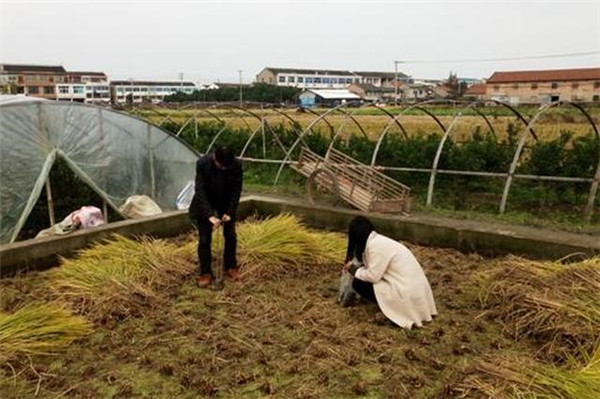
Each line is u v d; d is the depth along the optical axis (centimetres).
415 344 532
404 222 909
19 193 873
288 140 1594
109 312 588
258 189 1312
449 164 1164
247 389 454
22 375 476
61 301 605
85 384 463
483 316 592
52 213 927
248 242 768
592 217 976
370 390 452
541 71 7044
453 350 515
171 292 663
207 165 666
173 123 2008
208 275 686
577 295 548
